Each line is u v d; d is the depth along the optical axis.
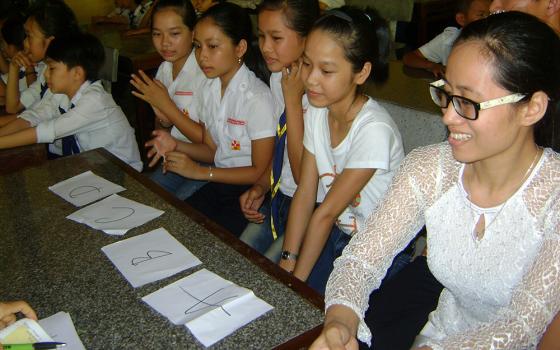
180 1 1.98
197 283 0.93
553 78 0.79
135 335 0.81
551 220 0.83
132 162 2.11
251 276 0.94
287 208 1.64
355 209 1.41
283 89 1.50
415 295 1.22
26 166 1.58
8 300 0.90
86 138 1.98
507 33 0.76
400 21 3.31
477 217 0.91
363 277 0.92
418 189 0.97
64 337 0.81
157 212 1.18
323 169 1.45
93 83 1.98
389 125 1.31
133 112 3.03
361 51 1.24
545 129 0.86
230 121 1.77
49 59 1.93
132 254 1.02
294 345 0.79
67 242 1.08
